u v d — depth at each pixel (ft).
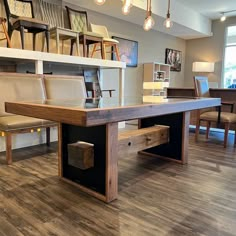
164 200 5.67
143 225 4.65
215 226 4.65
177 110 6.78
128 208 5.29
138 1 15.43
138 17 17.98
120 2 14.67
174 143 8.51
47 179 6.84
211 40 24.98
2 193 5.94
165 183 6.66
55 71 14.10
